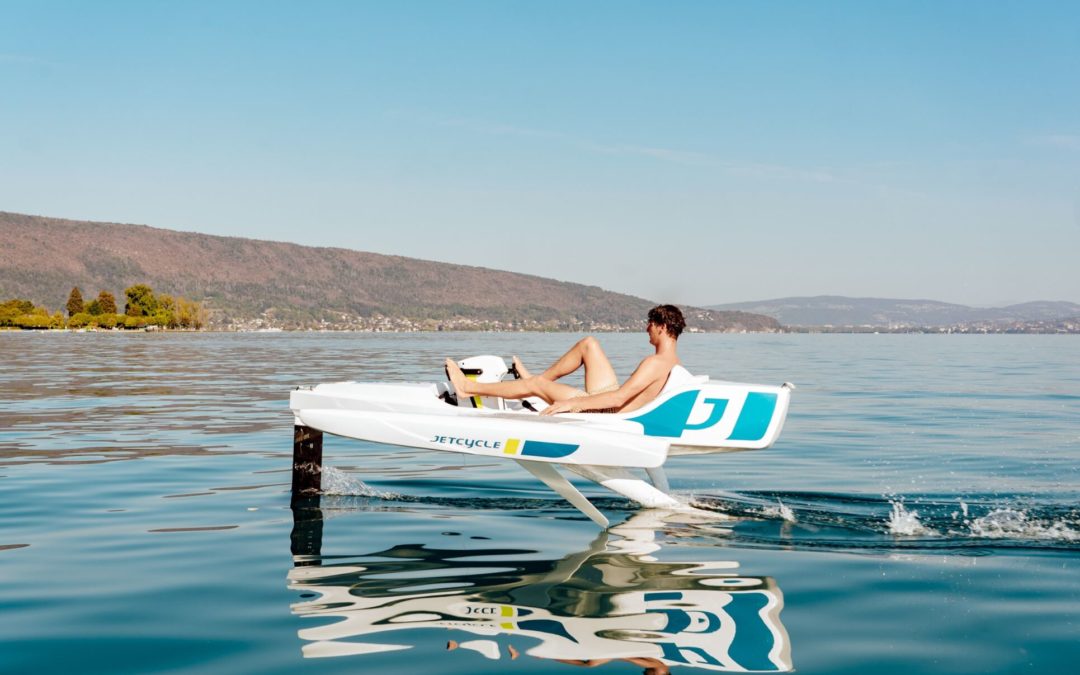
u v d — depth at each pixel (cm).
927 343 7119
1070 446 912
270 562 436
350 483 666
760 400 569
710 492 643
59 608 360
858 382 1962
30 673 288
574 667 291
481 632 328
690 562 436
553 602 367
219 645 315
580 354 622
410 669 290
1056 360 3272
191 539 486
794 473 737
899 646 314
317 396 604
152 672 288
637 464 542
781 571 420
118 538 489
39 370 2372
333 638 321
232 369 2439
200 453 833
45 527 518
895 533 509
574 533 504
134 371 2331
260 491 639
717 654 304
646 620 342
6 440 921
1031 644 316
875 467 770
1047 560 445
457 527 520
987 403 1424
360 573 414
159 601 370
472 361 633
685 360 3198
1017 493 643
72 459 794
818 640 320
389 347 5091
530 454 552
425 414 575
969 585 396
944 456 840
